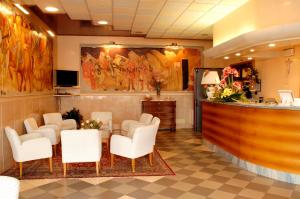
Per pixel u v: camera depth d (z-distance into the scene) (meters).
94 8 6.58
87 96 10.29
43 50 8.05
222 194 4.14
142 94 10.58
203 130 8.01
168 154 6.66
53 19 8.45
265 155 4.98
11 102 5.59
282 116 4.72
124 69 10.46
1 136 5.11
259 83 9.44
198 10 6.76
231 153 6.04
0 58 5.05
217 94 6.92
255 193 4.19
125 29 9.00
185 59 10.77
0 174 5.06
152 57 10.59
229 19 7.04
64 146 4.90
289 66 7.82
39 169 5.36
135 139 5.16
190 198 3.99
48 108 8.71
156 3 6.18
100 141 5.24
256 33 5.34
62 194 4.13
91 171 5.24
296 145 4.58
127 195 4.09
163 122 10.25
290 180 4.66
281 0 5.52
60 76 9.45
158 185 4.52
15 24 5.80
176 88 10.77
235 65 10.62
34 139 5.04
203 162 5.95
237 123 5.75
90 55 10.28
